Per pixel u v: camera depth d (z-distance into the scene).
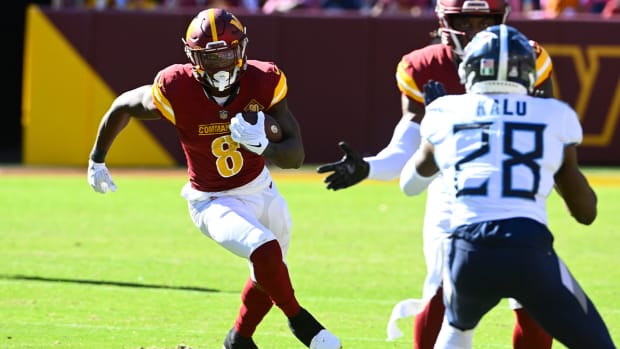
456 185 14.57
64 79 49.75
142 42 49.53
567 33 50.47
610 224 36.84
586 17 50.81
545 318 14.02
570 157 14.82
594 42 50.62
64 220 36.75
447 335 15.22
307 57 50.50
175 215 38.12
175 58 49.66
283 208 19.16
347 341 21.48
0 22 63.06
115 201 41.09
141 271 28.50
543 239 14.13
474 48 14.91
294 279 27.86
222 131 18.20
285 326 22.95
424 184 15.77
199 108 18.06
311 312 24.17
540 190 14.43
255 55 50.34
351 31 50.47
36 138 50.31
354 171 15.65
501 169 14.35
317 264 29.91
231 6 56.09
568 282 14.05
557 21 50.34
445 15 17.95
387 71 50.62
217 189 18.61
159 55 49.62
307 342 17.89
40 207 39.47
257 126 17.08
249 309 19.00
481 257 14.09
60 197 41.88
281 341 21.50
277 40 50.25
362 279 27.98
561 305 13.91
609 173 49.22
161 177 47.72
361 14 50.78
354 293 26.30
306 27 50.34
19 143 63.59
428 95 16.02
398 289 26.81
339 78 50.66
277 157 17.70
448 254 14.60
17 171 49.06
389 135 50.91
